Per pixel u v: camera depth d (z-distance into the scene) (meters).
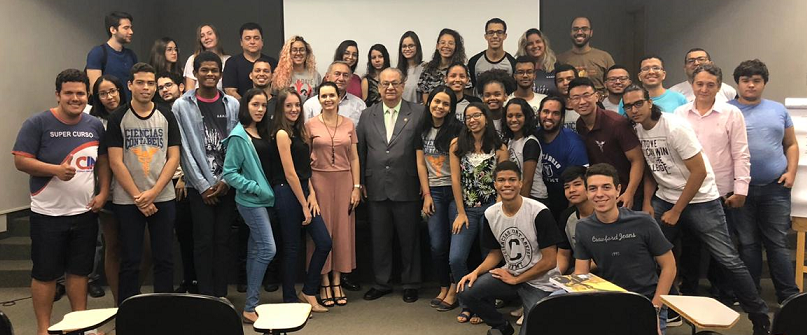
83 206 3.02
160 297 1.83
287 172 3.45
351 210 3.85
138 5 7.05
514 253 3.04
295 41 4.26
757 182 3.44
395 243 4.30
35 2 5.05
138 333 1.85
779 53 4.84
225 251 3.49
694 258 3.74
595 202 2.64
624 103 3.10
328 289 3.79
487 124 3.46
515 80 4.05
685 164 3.09
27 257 4.54
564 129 3.49
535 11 6.07
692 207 3.19
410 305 3.81
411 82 4.61
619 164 3.30
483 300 3.10
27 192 4.97
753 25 5.17
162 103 3.83
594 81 4.83
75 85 2.90
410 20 6.14
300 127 3.53
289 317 2.02
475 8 6.10
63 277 4.05
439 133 3.62
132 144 3.10
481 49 6.13
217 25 7.56
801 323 1.84
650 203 3.31
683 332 3.26
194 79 4.89
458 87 3.85
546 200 3.59
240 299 3.98
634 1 7.41
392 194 3.79
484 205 3.49
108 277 3.47
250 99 3.38
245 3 7.52
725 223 3.21
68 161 2.96
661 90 3.88
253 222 3.38
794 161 3.46
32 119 2.93
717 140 3.33
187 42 7.59
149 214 3.12
